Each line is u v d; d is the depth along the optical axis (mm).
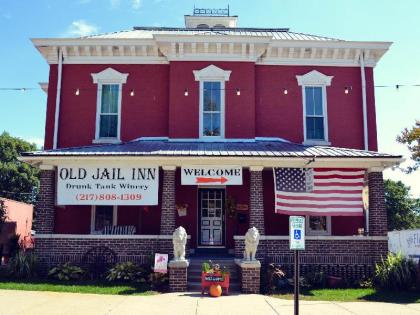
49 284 14523
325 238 16297
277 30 24328
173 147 17703
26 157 16125
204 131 19578
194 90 19766
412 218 52531
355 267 15992
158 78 20250
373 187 16578
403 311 11562
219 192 19453
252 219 16141
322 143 19797
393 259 15531
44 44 19891
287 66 20375
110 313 10734
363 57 20406
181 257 14609
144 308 11367
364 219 19094
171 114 19562
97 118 19922
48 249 16141
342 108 20203
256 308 11656
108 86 20297
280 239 16188
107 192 16328
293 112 20078
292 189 16391
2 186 44750
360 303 12703
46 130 19719
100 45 19969
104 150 17031
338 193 16422
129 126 19922
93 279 15523
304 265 16078
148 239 16219
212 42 19562
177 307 11602
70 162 16516
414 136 26688
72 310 10867
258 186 16344
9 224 26812
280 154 16125
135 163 16484
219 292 13484
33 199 46469
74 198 16297
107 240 16219
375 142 19953
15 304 11375
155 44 19938
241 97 19719
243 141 19297
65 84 20156
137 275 15203
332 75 20375
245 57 19938
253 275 14352
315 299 13250
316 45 20031
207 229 19172
